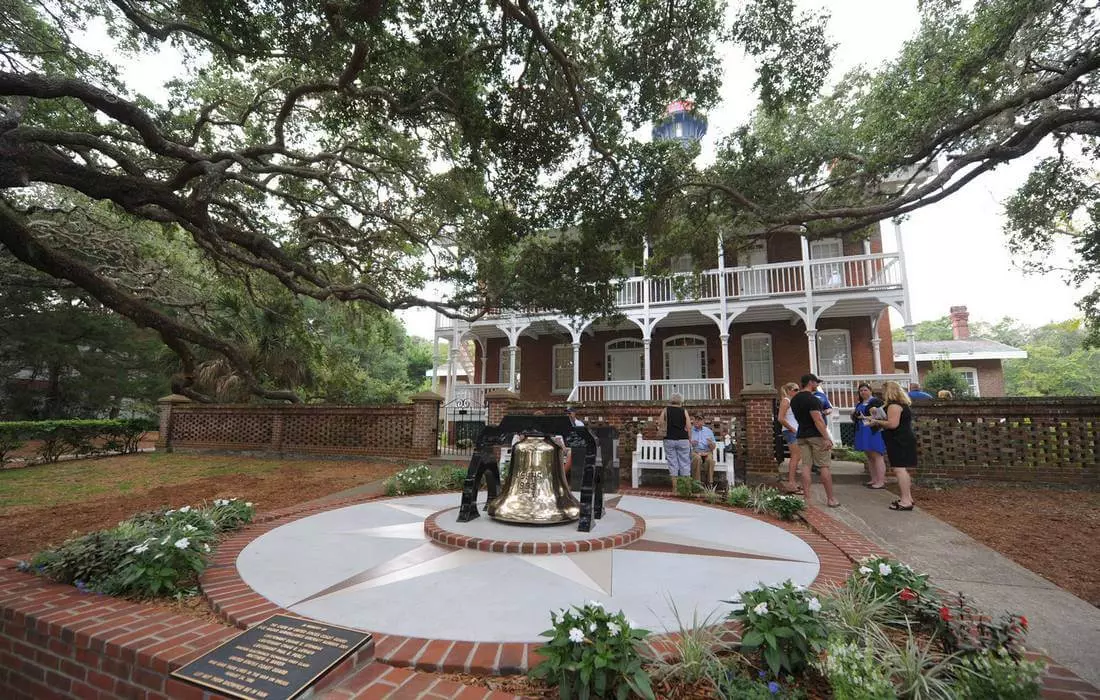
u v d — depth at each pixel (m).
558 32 7.53
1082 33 7.14
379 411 11.81
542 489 4.96
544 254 10.41
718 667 2.12
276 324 16.83
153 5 8.14
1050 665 2.33
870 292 13.66
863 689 1.83
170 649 2.30
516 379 19.69
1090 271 11.21
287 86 10.70
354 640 2.29
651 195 8.91
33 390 21.64
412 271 14.03
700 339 17.52
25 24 9.11
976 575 3.88
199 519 4.32
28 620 2.72
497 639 2.50
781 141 9.62
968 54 7.02
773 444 8.37
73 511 6.54
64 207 15.31
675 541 4.44
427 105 8.05
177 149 7.57
